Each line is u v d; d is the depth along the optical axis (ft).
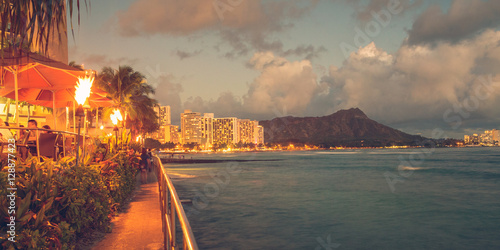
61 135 30.53
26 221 11.40
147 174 58.29
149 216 28.09
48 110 71.82
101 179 21.98
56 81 31.19
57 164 17.72
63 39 36.91
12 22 13.88
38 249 11.51
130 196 40.04
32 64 26.86
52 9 14.30
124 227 23.99
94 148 30.27
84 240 19.89
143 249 18.56
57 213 14.93
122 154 36.86
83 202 17.08
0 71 28.35
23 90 39.29
